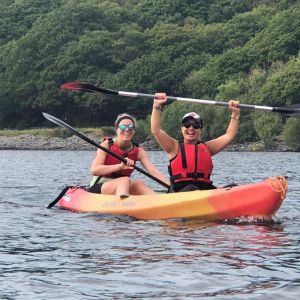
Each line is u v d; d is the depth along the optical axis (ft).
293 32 242.99
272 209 26.30
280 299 14.85
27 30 327.06
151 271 17.47
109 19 306.96
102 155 30.07
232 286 15.97
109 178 30.50
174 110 203.62
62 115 261.24
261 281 16.42
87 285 16.15
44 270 17.78
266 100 202.28
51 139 230.48
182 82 246.47
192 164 28.60
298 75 203.62
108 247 21.06
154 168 30.04
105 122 254.27
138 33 272.31
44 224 26.40
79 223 26.53
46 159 123.85
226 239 22.41
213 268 17.81
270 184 26.35
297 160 113.50
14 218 28.35
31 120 266.57
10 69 266.98
